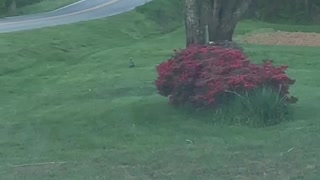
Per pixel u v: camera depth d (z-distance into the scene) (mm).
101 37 32719
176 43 29969
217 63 12641
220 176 8281
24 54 26641
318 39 30062
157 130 11812
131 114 13180
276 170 8438
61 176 8781
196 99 12516
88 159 9828
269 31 34125
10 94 19391
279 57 23547
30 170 9266
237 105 12055
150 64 23375
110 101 15430
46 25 35250
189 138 11070
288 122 11828
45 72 23438
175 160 9352
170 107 13383
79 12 42688
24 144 11555
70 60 27078
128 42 32375
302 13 41594
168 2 43906
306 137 10461
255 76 12180
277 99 11930
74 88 19031
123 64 23594
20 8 48594
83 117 13570
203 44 14914
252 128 11547
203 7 15203
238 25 36125
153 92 16781
